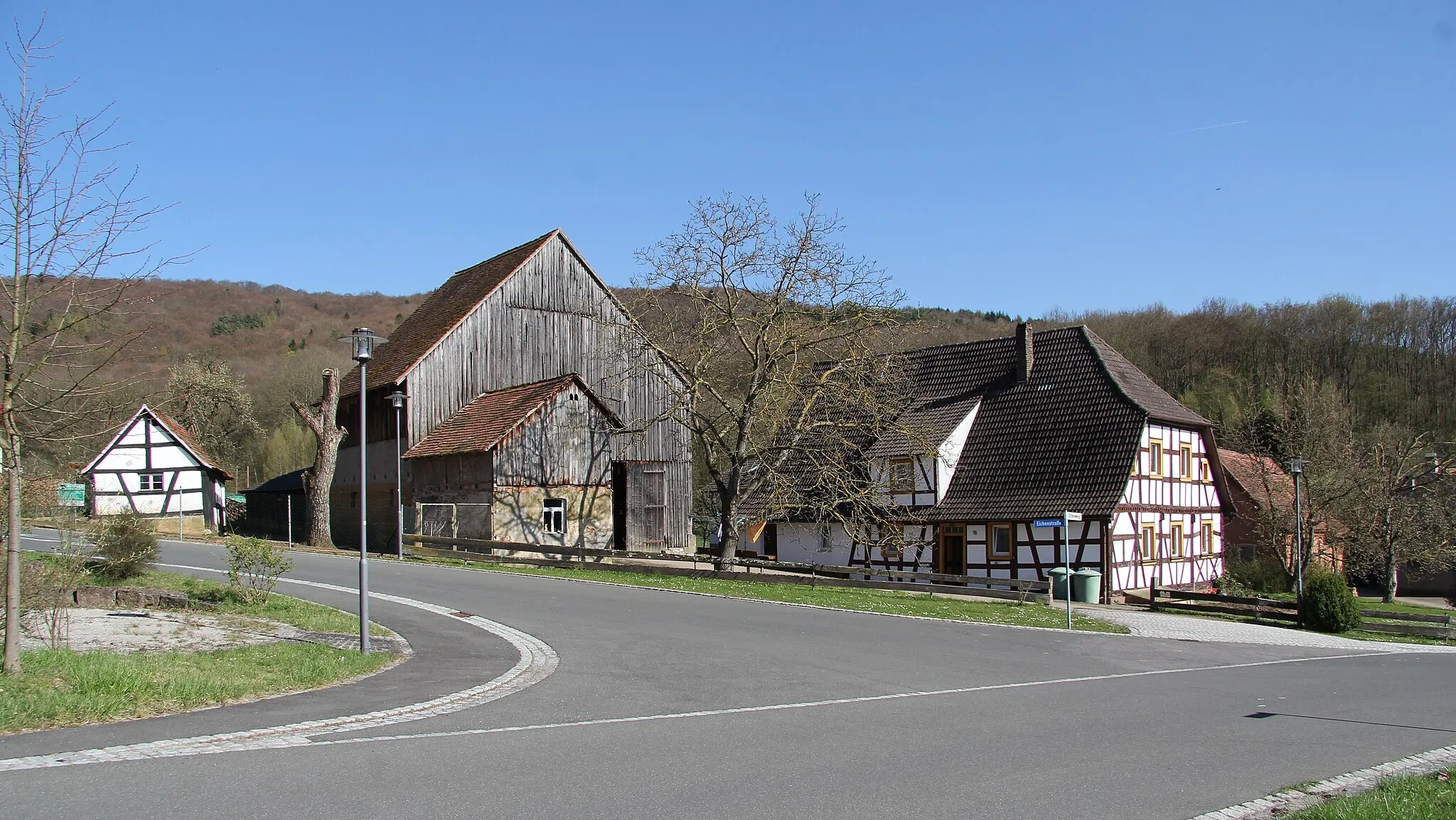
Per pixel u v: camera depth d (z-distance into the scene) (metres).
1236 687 15.00
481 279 40.88
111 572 20.64
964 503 37.88
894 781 8.49
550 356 39.84
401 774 8.22
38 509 14.00
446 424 36.69
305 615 17.81
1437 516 42.84
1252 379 66.94
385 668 13.72
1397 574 52.16
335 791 7.67
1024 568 36.28
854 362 32.00
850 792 8.11
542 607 20.94
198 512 49.84
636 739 9.87
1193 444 41.47
